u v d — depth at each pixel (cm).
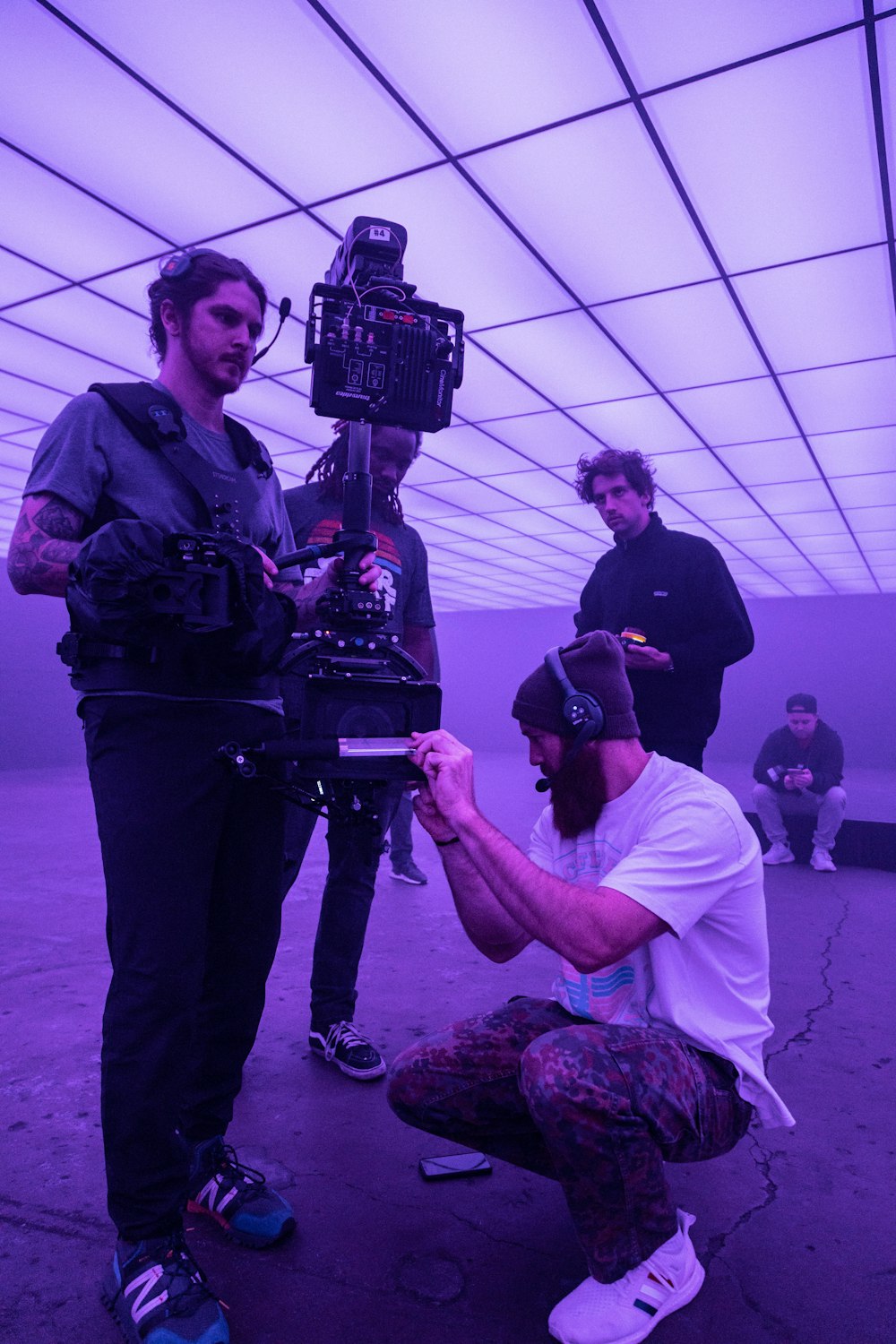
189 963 102
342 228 313
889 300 362
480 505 737
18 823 538
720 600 225
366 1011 212
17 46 226
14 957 250
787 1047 198
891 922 333
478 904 121
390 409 120
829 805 470
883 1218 128
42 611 1019
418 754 103
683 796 108
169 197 295
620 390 463
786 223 307
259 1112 158
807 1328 103
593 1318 98
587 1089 95
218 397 121
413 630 206
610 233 314
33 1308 104
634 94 243
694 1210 130
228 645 94
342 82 238
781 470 612
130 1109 98
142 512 107
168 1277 98
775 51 227
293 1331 101
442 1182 137
